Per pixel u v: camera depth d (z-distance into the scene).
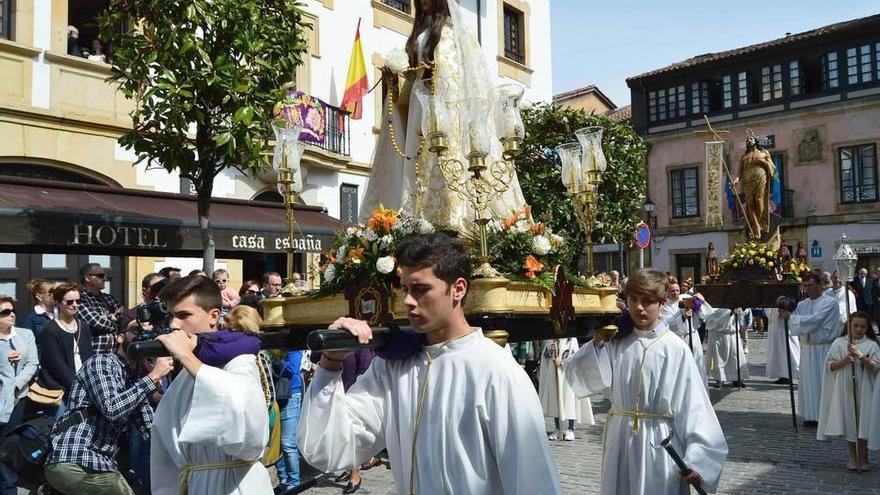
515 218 4.28
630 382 4.12
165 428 3.40
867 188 30.14
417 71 5.03
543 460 2.26
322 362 2.53
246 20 8.10
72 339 6.70
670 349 4.04
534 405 2.33
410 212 4.88
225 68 7.90
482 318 3.40
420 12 5.17
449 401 2.36
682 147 34.44
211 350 3.14
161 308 4.77
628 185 17.78
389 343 2.49
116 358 4.73
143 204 10.79
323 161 15.49
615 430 4.15
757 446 8.67
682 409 3.91
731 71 33.31
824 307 9.84
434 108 4.06
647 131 35.47
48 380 6.54
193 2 7.75
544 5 23.72
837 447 8.59
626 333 4.28
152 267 13.12
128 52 8.00
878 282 21.05
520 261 3.94
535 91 23.00
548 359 9.38
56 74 11.90
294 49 8.74
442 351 2.44
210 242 8.51
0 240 8.45
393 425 2.52
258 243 11.41
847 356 7.50
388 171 5.41
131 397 4.48
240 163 8.71
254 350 3.29
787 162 31.91
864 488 6.82
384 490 6.95
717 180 32.03
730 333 13.55
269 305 4.42
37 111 11.56
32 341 7.03
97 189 10.63
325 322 4.15
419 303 2.39
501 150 4.96
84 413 4.59
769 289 10.51
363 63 16.80
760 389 13.53
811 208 31.22
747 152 13.85
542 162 17.08
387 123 5.32
